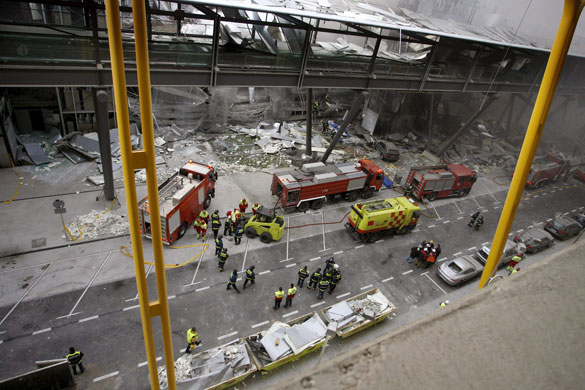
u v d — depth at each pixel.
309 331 15.17
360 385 1.15
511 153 39.78
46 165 25.72
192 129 33.19
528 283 1.77
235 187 26.81
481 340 1.44
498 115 47.66
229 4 17.09
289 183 23.84
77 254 18.92
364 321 16.41
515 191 5.61
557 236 26.55
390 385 1.17
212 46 18.75
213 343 15.53
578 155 41.94
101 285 17.42
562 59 4.66
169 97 31.48
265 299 18.00
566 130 45.22
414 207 23.33
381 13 25.22
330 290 18.70
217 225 20.94
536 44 30.92
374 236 22.83
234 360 13.84
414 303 19.12
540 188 34.38
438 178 27.59
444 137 40.81
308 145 29.98
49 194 22.95
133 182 4.10
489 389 1.25
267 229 21.34
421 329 1.45
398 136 38.81
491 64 28.86
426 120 40.88
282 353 14.14
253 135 33.88
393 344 1.35
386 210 22.48
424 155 36.41
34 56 15.46
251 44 21.84
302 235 22.89
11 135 25.59
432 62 26.66
